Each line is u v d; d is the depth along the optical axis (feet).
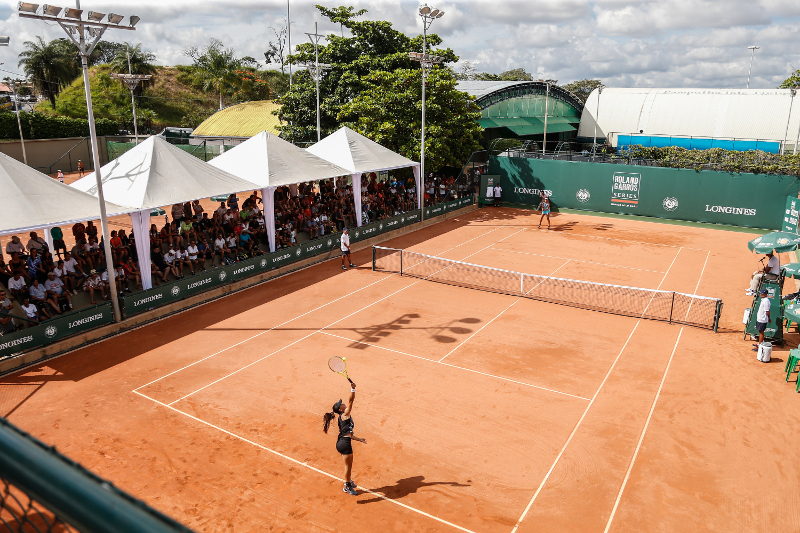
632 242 105.19
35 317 60.18
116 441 43.98
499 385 52.24
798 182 106.83
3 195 61.00
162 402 49.60
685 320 67.51
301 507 37.04
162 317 69.36
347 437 37.52
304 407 48.75
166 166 77.71
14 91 175.11
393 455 42.32
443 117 128.98
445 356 58.08
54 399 50.08
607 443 43.70
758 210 111.65
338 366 37.60
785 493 38.29
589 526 35.47
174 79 328.49
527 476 40.01
